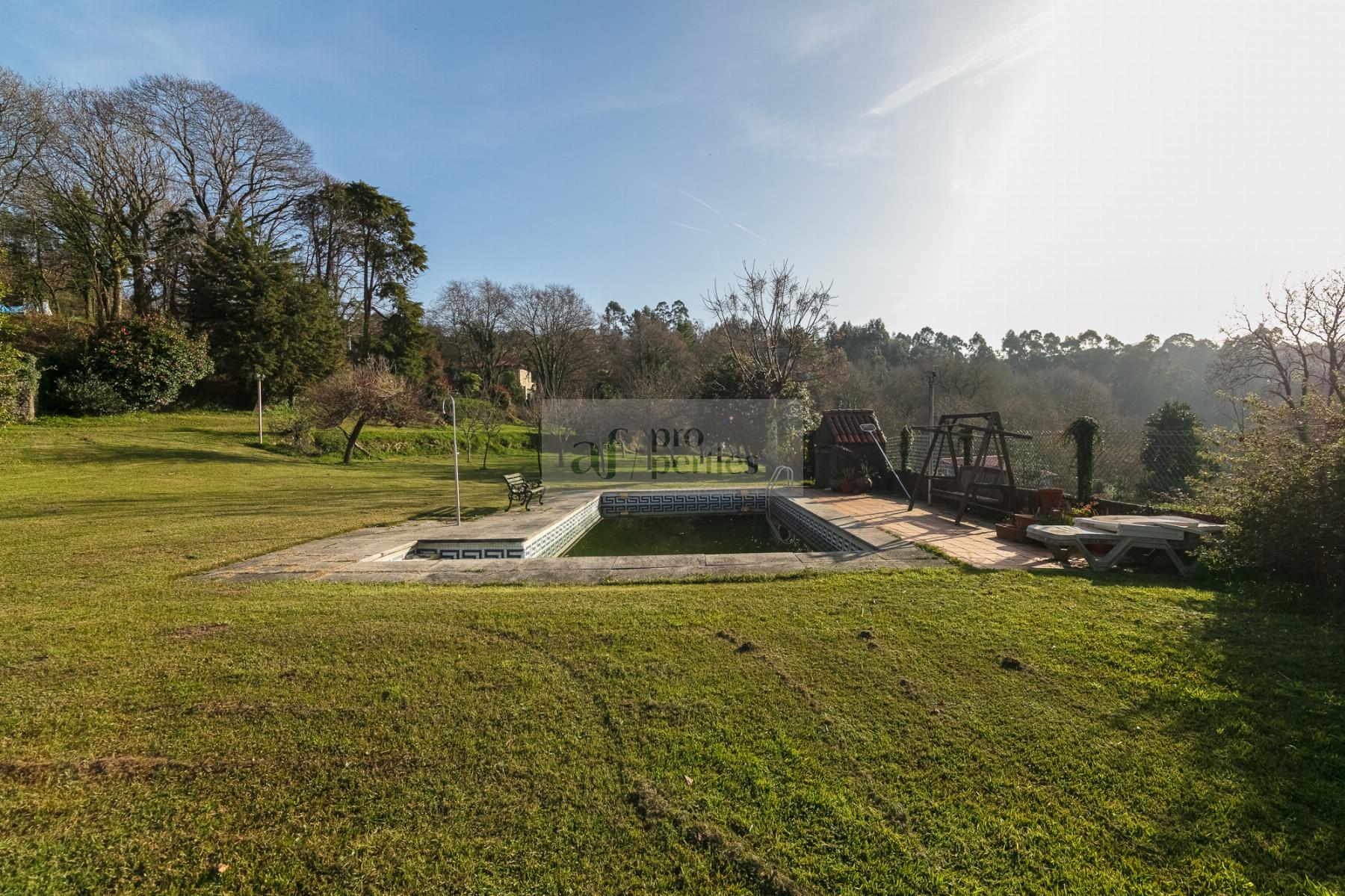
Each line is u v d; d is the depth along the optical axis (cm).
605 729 261
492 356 4109
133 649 355
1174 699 277
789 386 1822
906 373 3703
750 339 2058
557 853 189
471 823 203
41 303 2522
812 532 962
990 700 281
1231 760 230
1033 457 1001
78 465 1479
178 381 2223
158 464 1562
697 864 184
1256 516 457
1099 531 539
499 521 912
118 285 2453
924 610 414
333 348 2720
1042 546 651
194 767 235
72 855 191
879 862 183
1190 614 392
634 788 220
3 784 225
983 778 223
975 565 555
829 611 416
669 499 1324
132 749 248
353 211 3222
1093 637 355
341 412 2023
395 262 3397
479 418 2284
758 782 222
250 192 2833
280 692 297
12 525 825
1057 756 235
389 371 2812
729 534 1079
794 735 254
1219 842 188
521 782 224
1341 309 1256
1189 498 727
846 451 1349
